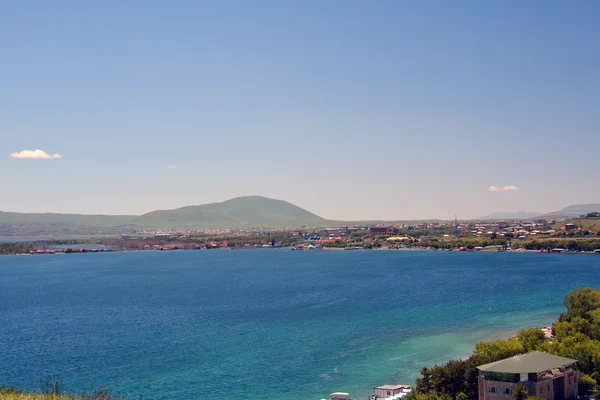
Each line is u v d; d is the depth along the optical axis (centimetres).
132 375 16188
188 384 15112
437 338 19762
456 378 12312
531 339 14700
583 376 11962
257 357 17838
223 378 15600
